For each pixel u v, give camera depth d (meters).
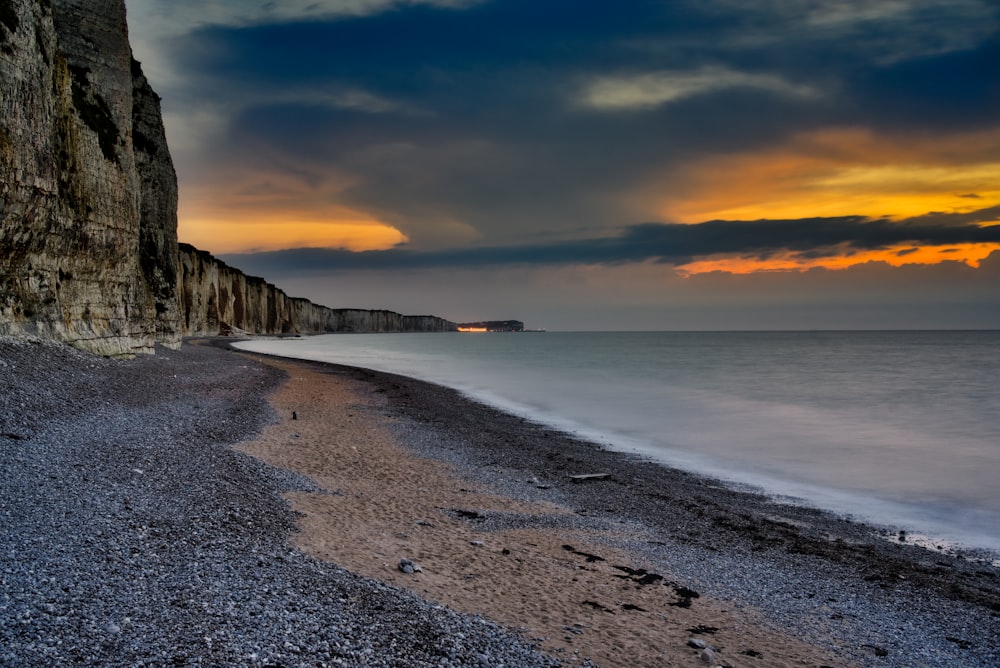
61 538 9.66
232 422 24.94
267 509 13.66
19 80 25.50
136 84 54.56
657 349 144.12
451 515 16.11
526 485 20.44
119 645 6.90
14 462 13.16
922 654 10.65
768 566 14.39
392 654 8.01
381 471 20.19
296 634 7.94
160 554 9.81
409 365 84.12
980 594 13.31
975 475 24.03
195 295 122.75
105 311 34.62
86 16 37.59
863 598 12.86
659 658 9.45
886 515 19.05
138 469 14.68
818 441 30.89
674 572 13.50
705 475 23.69
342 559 11.36
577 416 38.50
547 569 12.77
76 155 31.55
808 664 9.95
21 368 22.84
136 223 39.78
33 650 6.46
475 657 8.42
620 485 21.28
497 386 56.03
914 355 113.62
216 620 7.89
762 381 61.84
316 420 29.36
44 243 28.36
